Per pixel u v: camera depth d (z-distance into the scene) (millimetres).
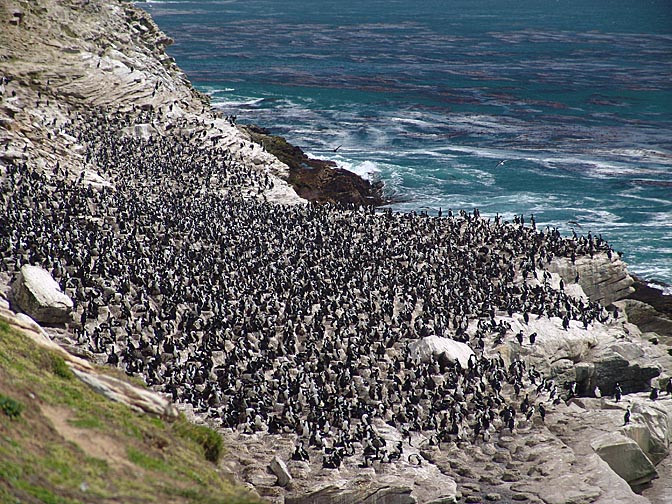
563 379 70875
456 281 83062
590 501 52750
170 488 30953
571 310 78000
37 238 79062
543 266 88625
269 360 64250
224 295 75438
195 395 57812
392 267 86062
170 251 83500
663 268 103688
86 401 35594
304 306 73938
